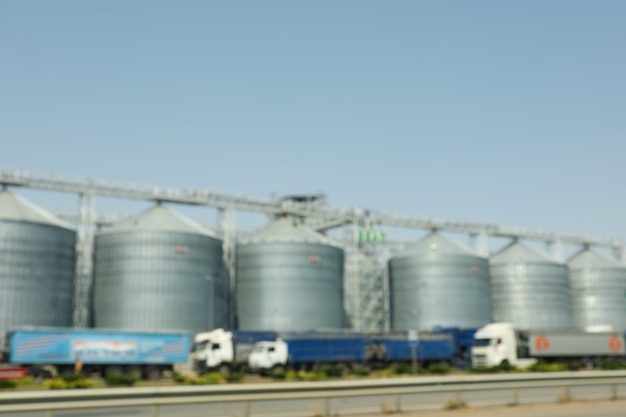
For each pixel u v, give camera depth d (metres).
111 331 58.09
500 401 33.53
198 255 98.69
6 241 85.12
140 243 96.00
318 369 64.00
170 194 101.56
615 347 78.44
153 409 23.75
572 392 38.31
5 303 83.69
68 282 91.38
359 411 29.28
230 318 107.25
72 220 107.50
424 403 32.47
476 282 124.00
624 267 146.88
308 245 107.12
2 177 89.50
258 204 109.31
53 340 56.09
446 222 129.38
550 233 144.88
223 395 29.28
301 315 104.25
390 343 70.94
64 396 25.36
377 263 124.25
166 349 59.56
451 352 74.62
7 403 24.17
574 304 145.50
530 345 73.06
